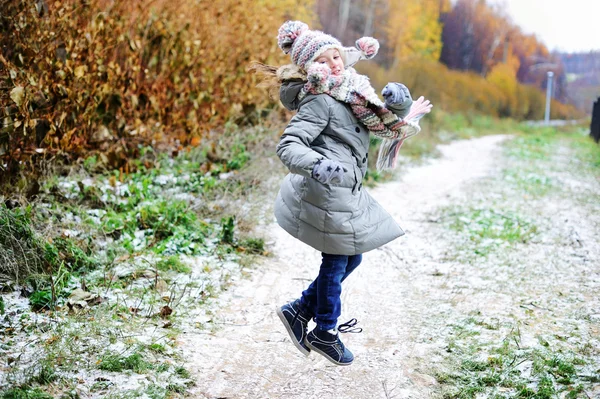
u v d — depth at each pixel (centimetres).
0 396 321
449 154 1684
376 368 411
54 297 449
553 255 664
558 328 459
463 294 547
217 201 728
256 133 984
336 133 346
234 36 1069
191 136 912
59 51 793
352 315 506
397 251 688
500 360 403
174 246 591
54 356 370
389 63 3294
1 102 619
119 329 421
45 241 509
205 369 394
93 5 798
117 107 815
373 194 995
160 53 927
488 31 5594
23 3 660
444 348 434
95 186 670
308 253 659
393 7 3375
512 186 1131
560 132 3381
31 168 644
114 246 569
